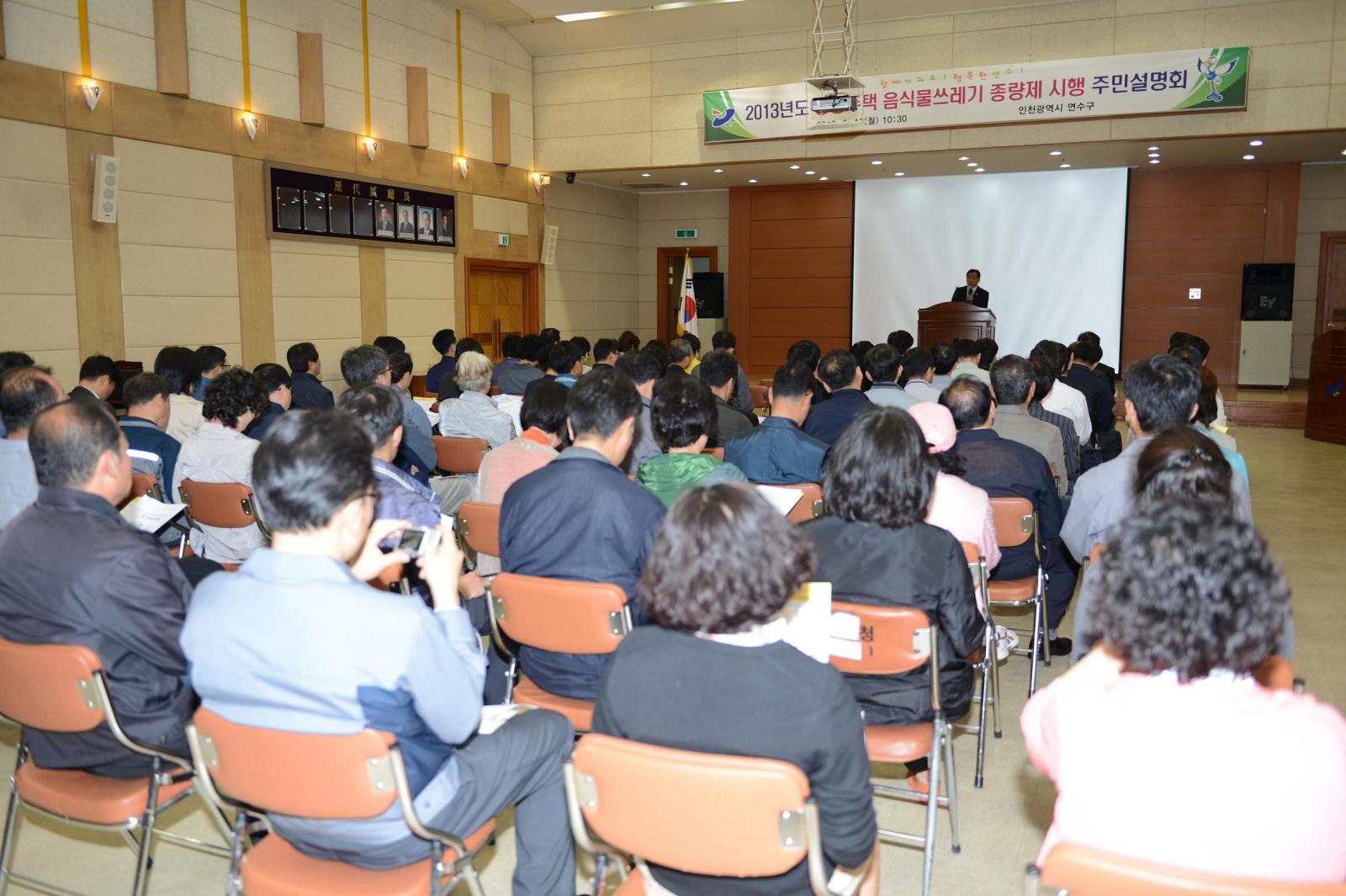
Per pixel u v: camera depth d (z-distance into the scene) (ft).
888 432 7.16
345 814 5.05
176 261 25.05
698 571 4.44
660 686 4.59
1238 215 39.19
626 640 4.81
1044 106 31.12
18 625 6.37
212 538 11.54
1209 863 3.64
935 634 7.11
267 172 27.40
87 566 6.13
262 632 4.98
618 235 46.91
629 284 48.14
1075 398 17.30
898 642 6.93
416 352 33.96
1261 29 29.84
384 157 31.68
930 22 33.60
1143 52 30.55
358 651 4.92
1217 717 3.67
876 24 34.32
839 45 34.81
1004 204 41.81
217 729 5.12
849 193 44.27
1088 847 3.65
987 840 8.55
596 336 45.44
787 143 35.60
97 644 6.21
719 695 4.50
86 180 22.67
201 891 7.88
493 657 8.84
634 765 4.42
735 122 35.01
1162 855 3.70
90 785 6.56
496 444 16.90
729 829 4.38
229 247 26.55
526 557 7.61
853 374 14.57
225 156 26.25
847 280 44.75
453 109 34.81
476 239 36.47
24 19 21.24
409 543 5.91
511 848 8.54
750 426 14.79
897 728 7.43
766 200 45.75
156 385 12.32
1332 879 3.62
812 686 4.44
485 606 9.96
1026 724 4.31
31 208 21.62
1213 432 11.16
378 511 7.88
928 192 42.91
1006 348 42.52
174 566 6.47
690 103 36.88
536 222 39.96
